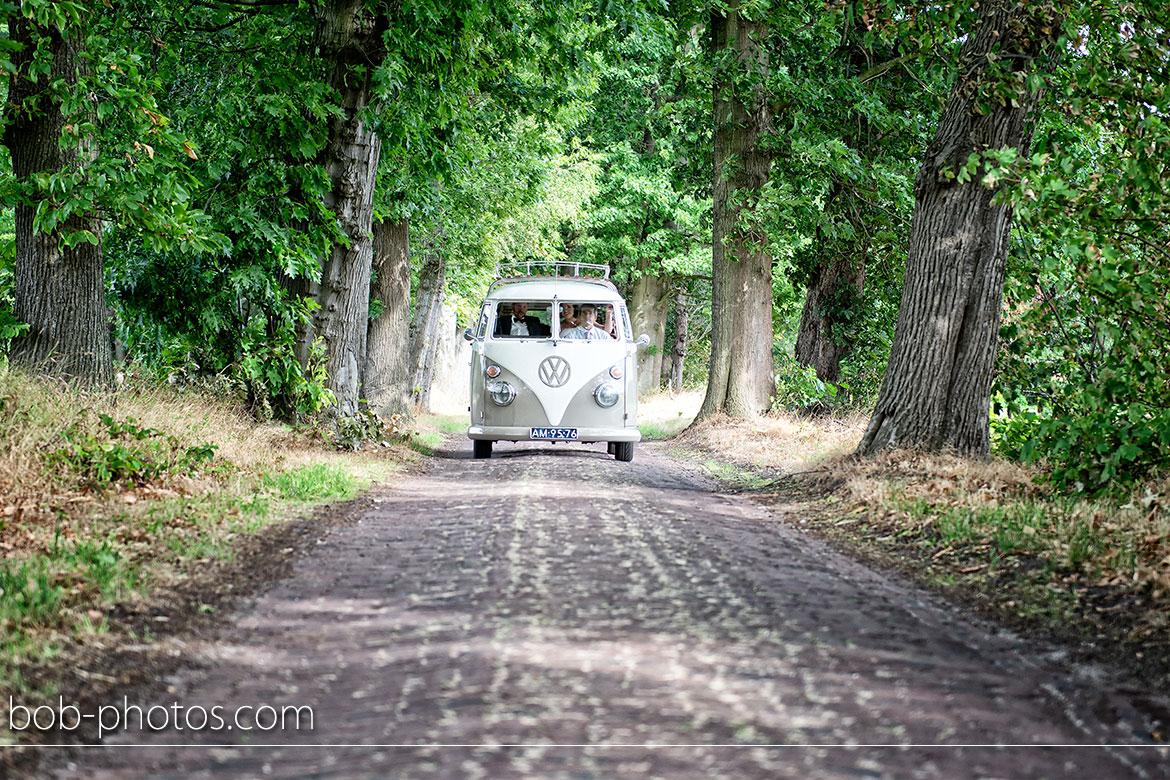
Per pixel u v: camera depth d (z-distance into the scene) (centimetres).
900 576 770
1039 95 1220
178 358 1590
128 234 1464
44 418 1044
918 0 1253
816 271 2581
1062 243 1009
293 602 652
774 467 1584
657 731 417
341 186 1650
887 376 1294
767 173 2284
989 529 857
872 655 538
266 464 1215
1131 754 423
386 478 1354
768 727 425
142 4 1531
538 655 519
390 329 2444
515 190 2930
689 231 3966
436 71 1622
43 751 411
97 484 955
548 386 1714
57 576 650
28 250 1216
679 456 1936
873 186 2192
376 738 420
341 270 1684
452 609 623
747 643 547
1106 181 996
